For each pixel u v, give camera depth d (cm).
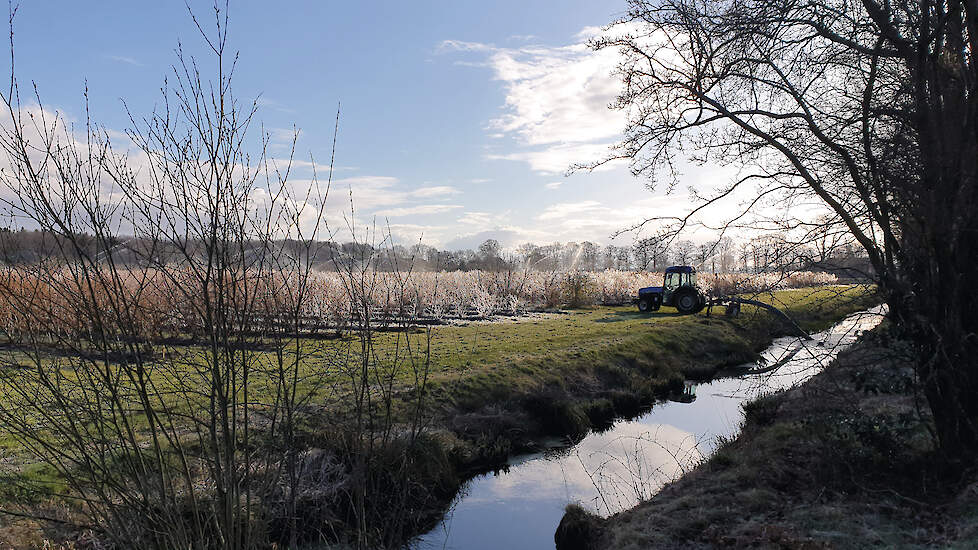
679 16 680
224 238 320
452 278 2719
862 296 642
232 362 337
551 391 1234
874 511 587
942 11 554
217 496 381
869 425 672
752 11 621
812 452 751
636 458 932
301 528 529
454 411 1048
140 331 345
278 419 448
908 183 572
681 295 2573
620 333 1884
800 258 645
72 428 345
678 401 1390
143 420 695
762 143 682
